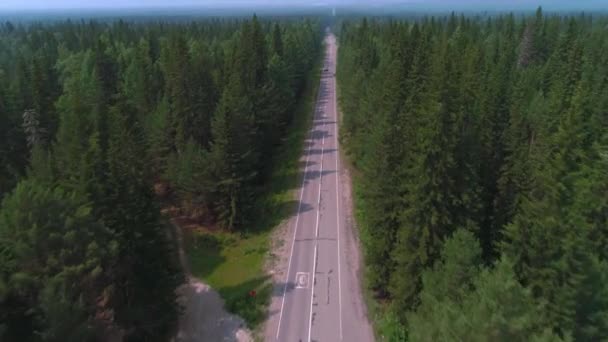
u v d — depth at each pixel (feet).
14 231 88.38
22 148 197.98
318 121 305.53
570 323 79.51
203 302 133.28
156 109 217.56
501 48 333.21
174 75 207.31
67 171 124.67
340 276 141.69
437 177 103.60
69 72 325.42
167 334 120.47
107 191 108.37
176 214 184.85
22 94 222.48
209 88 214.28
